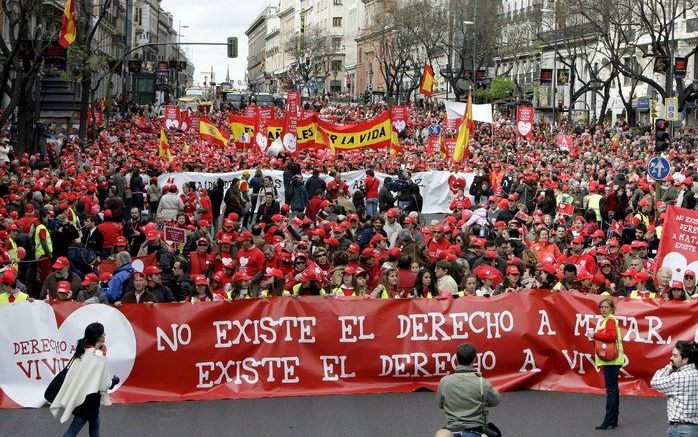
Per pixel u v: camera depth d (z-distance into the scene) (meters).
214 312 14.60
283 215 25.72
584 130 69.88
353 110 102.50
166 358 14.48
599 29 62.62
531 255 18.88
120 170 35.47
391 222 23.55
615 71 68.94
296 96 58.69
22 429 13.09
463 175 38.84
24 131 37.88
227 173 36.06
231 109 107.06
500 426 13.40
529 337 15.09
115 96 93.19
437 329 14.96
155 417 13.68
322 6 198.38
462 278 16.97
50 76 55.00
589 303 15.11
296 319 14.77
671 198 29.19
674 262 17.30
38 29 33.75
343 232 21.44
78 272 19.66
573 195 31.56
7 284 15.06
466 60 110.56
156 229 22.27
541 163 41.47
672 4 63.59
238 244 19.42
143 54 135.00
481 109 49.06
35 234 20.98
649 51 78.88
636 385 15.16
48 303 14.17
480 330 15.02
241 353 14.66
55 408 11.53
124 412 13.94
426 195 39.94
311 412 13.93
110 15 108.50
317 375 14.79
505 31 98.62
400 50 110.62
